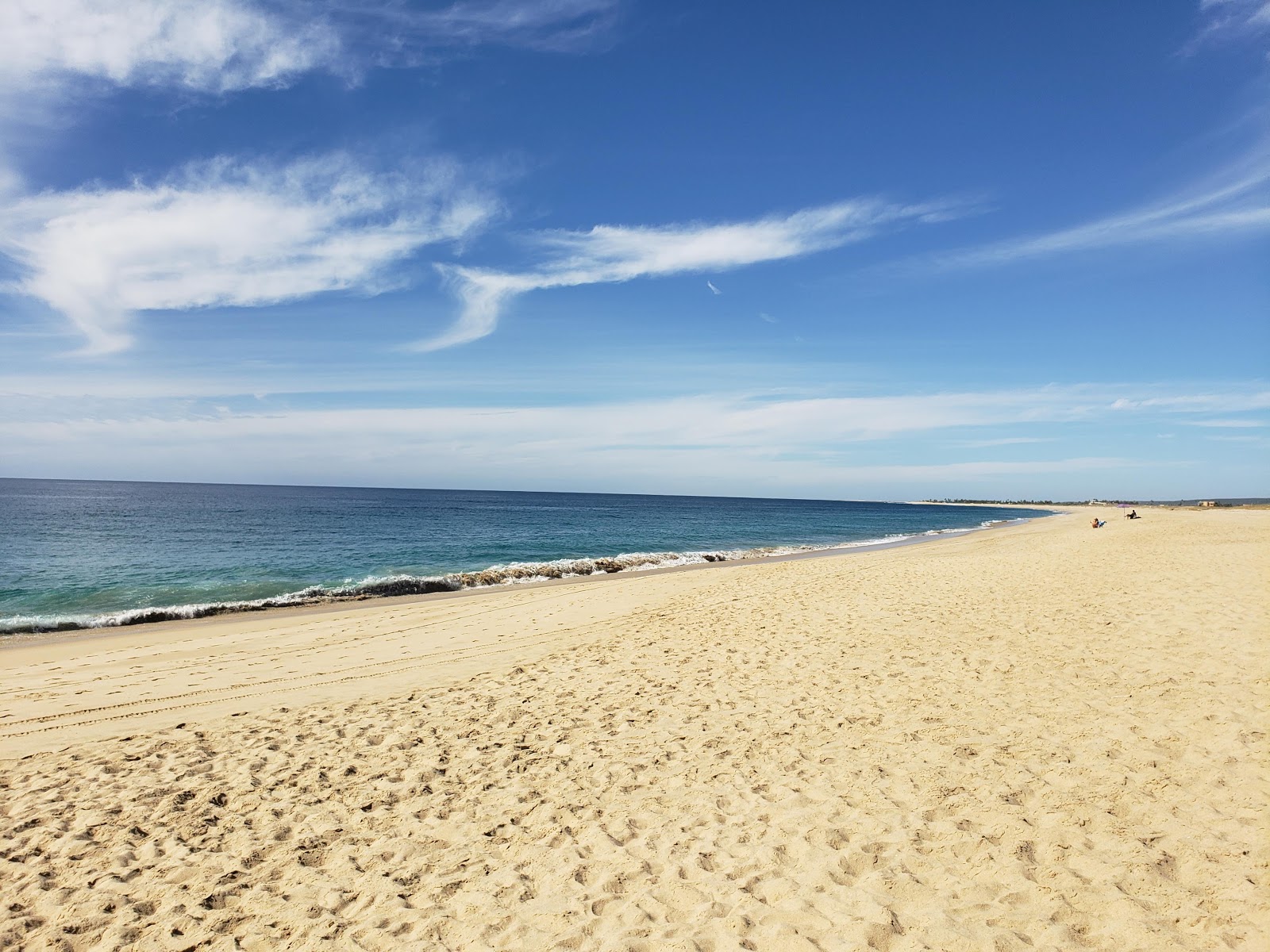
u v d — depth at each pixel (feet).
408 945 10.47
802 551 94.63
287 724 21.35
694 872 12.15
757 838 13.20
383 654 31.86
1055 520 199.93
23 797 16.01
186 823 14.57
